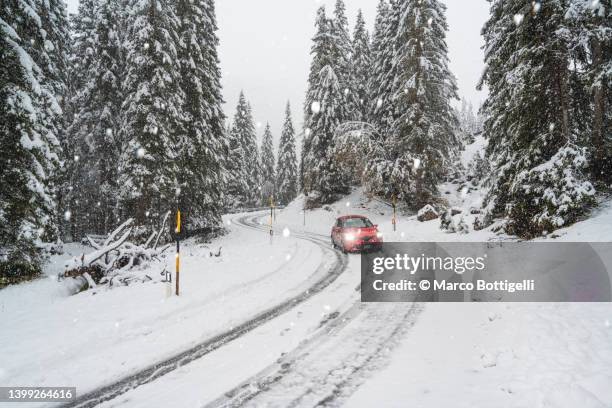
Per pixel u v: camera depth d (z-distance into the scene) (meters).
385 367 4.80
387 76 27.80
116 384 4.70
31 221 12.48
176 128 20.34
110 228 27.33
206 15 23.67
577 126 12.20
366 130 27.80
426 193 24.97
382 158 27.34
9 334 6.52
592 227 9.14
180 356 5.46
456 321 6.34
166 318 7.21
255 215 47.59
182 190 21.39
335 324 6.54
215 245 21.03
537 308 6.16
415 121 23.55
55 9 20.58
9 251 11.61
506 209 11.75
